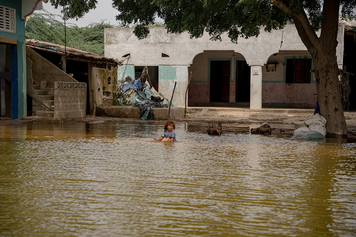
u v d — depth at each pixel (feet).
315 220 12.21
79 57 53.36
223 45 66.69
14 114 45.39
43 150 25.11
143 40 69.00
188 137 34.30
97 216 12.34
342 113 36.55
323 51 36.40
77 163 20.86
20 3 45.06
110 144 28.50
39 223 11.68
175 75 68.74
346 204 13.91
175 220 12.05
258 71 65.87
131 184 16.43
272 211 13.05
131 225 11.57
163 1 36.24
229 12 38.68
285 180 17.58
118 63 65.41
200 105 79.61
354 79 70.85
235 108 67.15
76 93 50.21
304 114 62.28
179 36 67.92
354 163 21.91
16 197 14.30
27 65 48.24
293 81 75.31
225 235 10.90
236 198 14.55
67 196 14.51
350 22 66.49
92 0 39.22
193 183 16.78
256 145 29.43
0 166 19.85
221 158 23.20
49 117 47.24
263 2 40.42
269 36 64.95
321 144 30.53
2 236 10.67
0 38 42.19
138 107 55.42
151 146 27.78
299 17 35.42
